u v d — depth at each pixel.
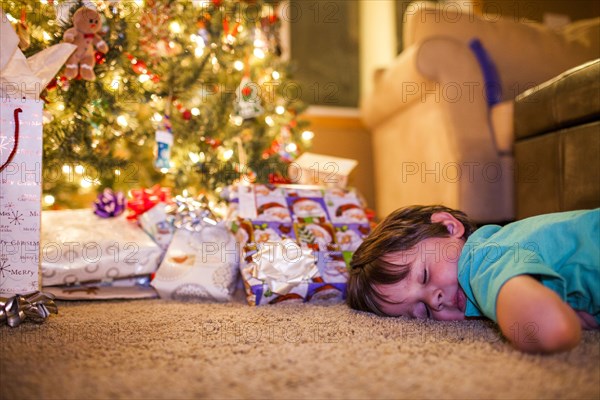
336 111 2.90
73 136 1.33
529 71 1.99
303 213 1.32
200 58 1.55
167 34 1.47
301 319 0.94
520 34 2.05
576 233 0.83
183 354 0.69
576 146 1.18
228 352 0.70
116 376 0.60
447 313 0.92
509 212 1.76
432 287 0.91
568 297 0.84
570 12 2.76
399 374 0.60
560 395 0.54
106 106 1.35
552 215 0.91
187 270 1.23
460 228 1.00
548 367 0.63
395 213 1.04
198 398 0.53
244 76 1.64
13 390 0.56
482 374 0.60
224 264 1.25
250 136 1.68
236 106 1.59
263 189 1.36
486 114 1.81
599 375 0.60
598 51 2.10
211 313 1.01
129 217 1.38
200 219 1.32
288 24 2.86
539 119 1.30
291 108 1.86
